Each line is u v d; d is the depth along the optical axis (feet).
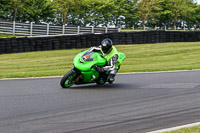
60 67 69.00
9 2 208.03
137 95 34.01
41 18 236.02
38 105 28.66
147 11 289.74
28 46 98.32
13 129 21.45
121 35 111.75
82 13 244.83
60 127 21.98
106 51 37.40
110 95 33.88
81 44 105.50
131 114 25.67
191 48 103.14
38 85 40.75
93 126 22.30
